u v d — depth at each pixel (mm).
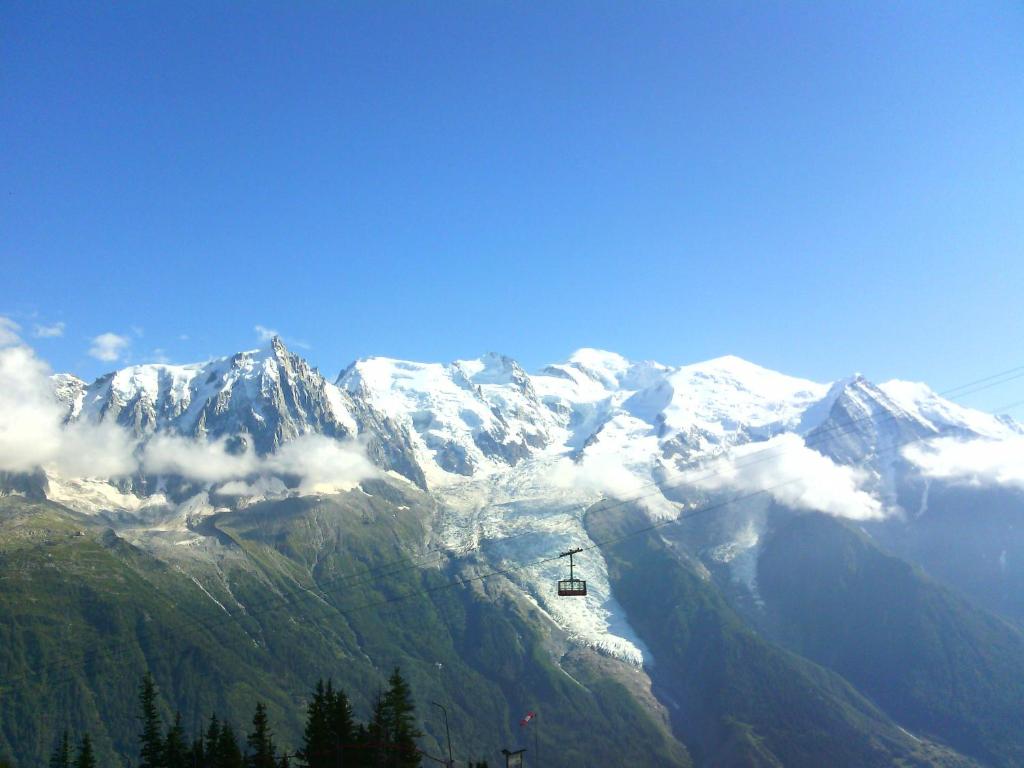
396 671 177500
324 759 169125
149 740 186250
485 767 177125
